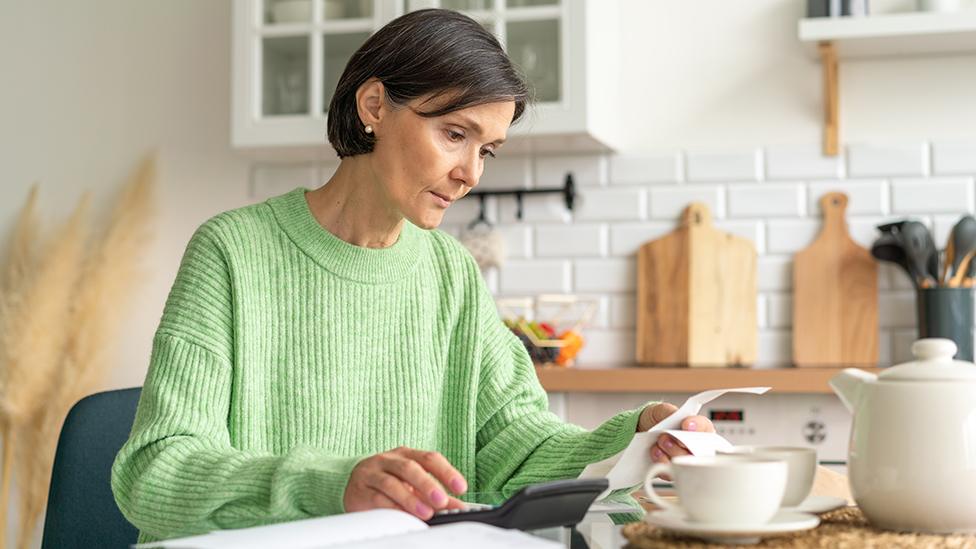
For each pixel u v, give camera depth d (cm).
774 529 99
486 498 130
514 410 167
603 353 330
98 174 357
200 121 352
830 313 313
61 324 338
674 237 324
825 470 157
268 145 310
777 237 319
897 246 300
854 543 101
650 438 127
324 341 154
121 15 358
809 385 282
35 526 334
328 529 99
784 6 321
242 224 153
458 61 137
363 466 110
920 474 105
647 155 328
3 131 363
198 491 122
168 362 140
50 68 361
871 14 309
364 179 153
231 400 147
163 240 352
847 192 316
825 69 314
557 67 292
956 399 106
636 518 120
